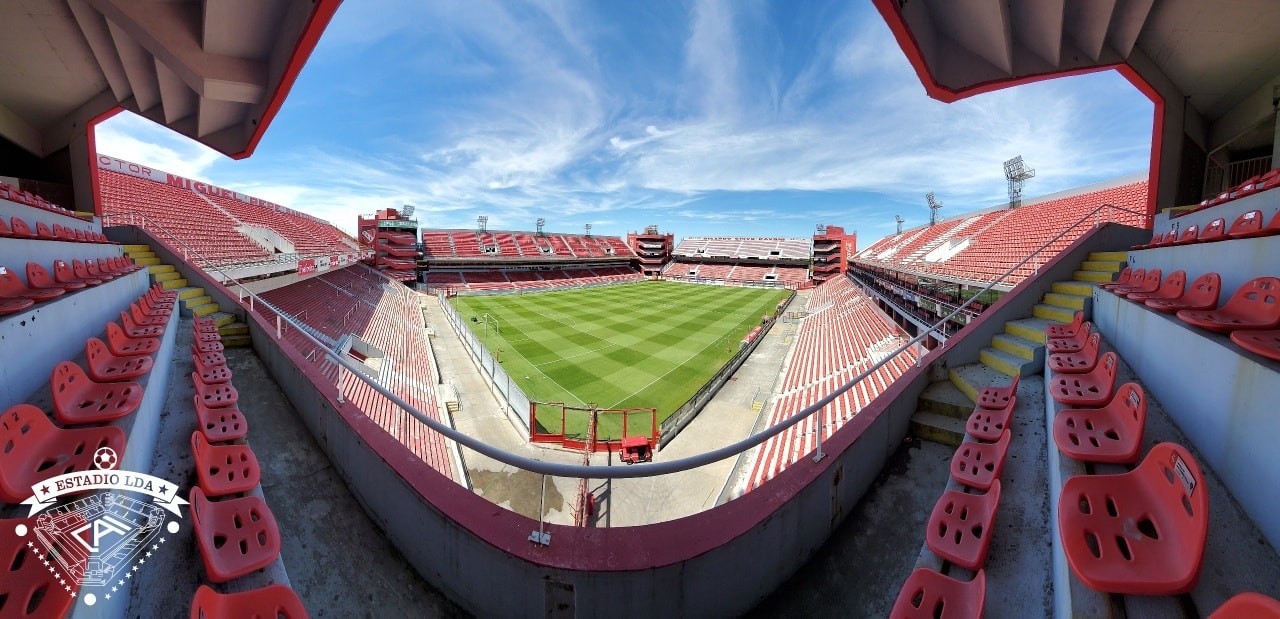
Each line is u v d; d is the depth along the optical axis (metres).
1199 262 4.64
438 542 2.64
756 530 2.53
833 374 15.42
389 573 2.86
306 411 4.70
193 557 2.50
